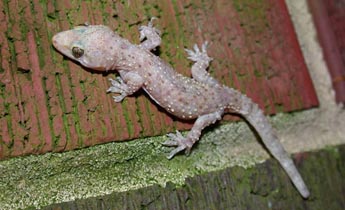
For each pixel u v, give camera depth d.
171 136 0.22
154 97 0.22
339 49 0.25
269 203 0.22
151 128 0.21
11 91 0.19
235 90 0.23
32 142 0.19
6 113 0.19
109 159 0.20
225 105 0.23
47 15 0.21
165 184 0.21
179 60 0.23
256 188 0.22
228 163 0.22
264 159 0.23
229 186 0.22
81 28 0.21
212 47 0.23
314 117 0.24
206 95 0.22
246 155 0.23
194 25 0.23
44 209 0.19
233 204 0.22
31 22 0.20
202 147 0.22
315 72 0.25
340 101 0.24
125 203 0.20
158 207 0.21
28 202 0.19
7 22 0.20
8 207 0.19
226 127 0.23
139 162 0.21
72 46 0.21
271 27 0.24
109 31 0.21
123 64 0.22
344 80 0.24
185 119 0.22
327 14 0.25
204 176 0.22
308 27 0.25
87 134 0.20
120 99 0.21
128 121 0.21
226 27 0.23
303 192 0.23
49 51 0.20
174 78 0.22
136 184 0.21
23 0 0.20
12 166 0.19
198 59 0.23
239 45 0.23
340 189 0.24
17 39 0.20
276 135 0.23
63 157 0.20
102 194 0.20
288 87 0.24
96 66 0.21
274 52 0.24
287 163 0.23
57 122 0.20
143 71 0.22
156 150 0.21
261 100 0.23
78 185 0.20
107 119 0.21
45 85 0.20
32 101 0.20
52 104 0.20
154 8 0.22
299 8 0.25
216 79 0.23
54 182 0.20
